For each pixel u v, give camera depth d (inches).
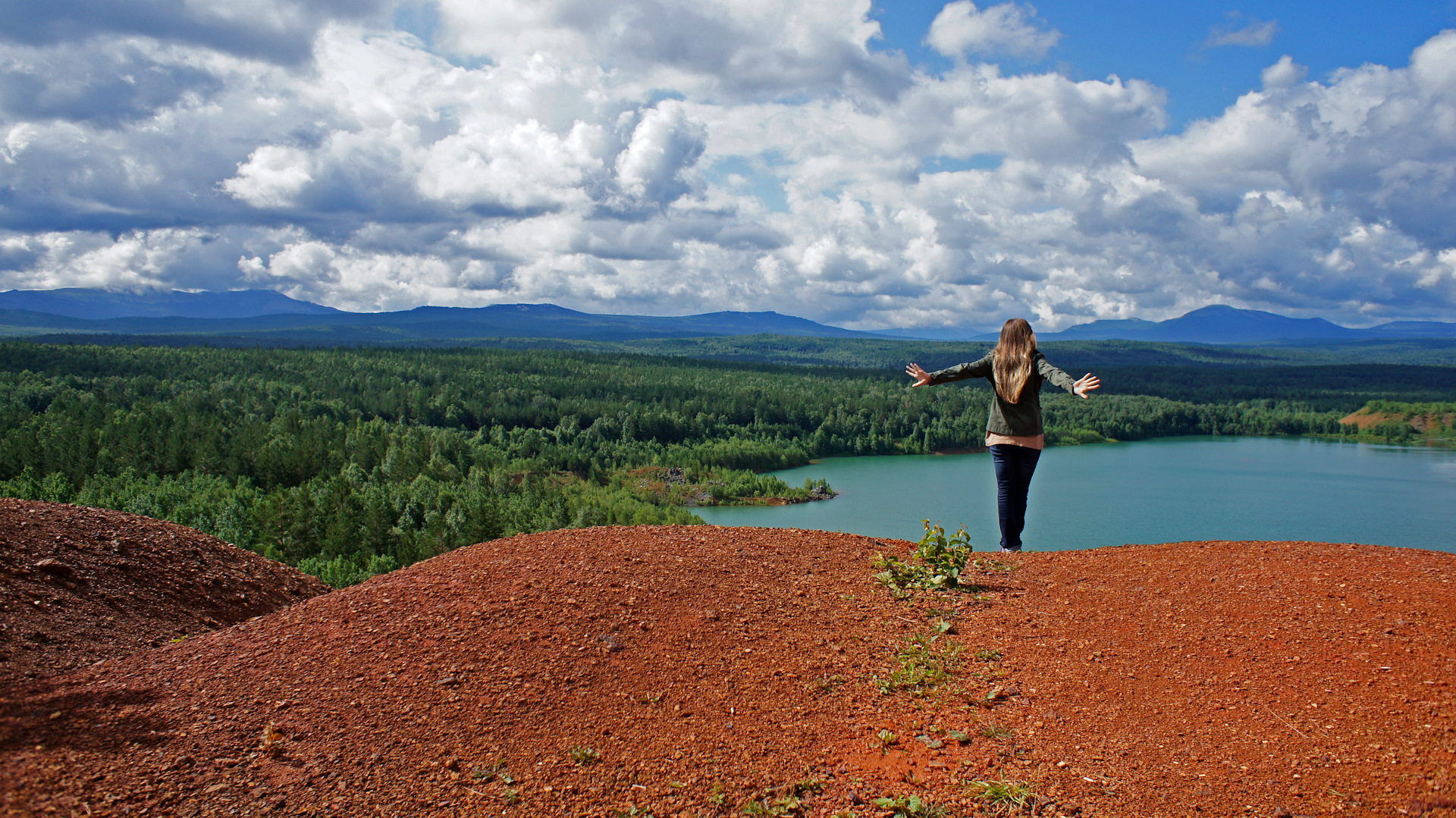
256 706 191.3
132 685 203.0
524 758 171.6
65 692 198.8
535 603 240.7
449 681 199.9
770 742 177.8
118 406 4758.9
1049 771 161.9
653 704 191.8
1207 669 191.9
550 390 6998.0
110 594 327.9
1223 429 7293.3
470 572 270.2
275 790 160.4
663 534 319.0
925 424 6186.0
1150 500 3511.3
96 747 170.6
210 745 174.4
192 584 370.0
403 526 2407.7
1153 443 6397.6
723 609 242.7
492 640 219.3
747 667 209.3
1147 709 179.9
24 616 282.7
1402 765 146.3
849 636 228.5
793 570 278.4
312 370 6948.8
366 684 200.1
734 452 4960.6
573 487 3941.9
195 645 232.7
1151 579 251.9
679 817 154.0
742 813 155.2
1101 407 7283.5
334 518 2181.3
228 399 5349.4
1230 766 155.9
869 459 5487.2
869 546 310.7
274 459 3127.5
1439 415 6899.6
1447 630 187.8
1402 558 239.9
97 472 2765.7
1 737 171.3
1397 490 3791.8
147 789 157.1
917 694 196.2
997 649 217.2
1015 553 301.0
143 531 401.7
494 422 5708.7
